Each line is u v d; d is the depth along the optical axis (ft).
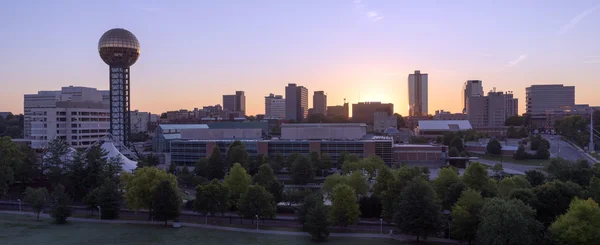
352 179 381.40
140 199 353.92
